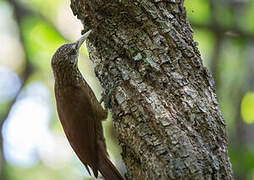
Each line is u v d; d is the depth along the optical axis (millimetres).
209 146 8336
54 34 18047
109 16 9227
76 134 10461
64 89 10836
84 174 17188
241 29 16359
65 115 10656
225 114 15414
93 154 10367
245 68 16281
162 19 9008
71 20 18312
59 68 10844
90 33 9430
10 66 18828
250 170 13992
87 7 9375
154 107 8531
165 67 8789
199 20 16234
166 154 8180
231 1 16797
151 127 8453
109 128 14398
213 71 15641
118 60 9109
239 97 15773
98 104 10945
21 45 18484
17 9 18281
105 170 10195
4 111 17984
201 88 8766
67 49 10953
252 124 16359
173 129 8297
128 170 8812
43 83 18766
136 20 9031
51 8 18547
